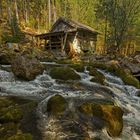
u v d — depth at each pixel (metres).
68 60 18.83
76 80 11.78
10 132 6.27
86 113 7.37
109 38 34.25
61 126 6.74
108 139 6.80
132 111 9.78
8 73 11.11
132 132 7.88
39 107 7.68
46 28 49.78
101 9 37.16
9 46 23.70
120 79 14.25
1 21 42.12
